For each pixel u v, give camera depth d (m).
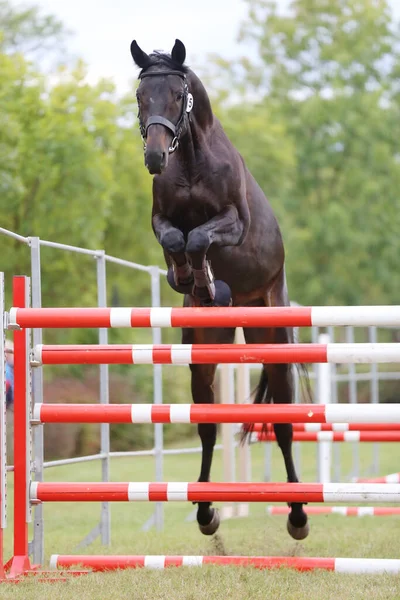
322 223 35.81
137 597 5.57
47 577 6.43
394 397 28.05
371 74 38.41
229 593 5.64
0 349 6.55
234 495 6.50
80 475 16.62
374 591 5.65
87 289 22.30
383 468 18.19
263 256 7.27
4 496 6.48
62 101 22.30
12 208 20.44
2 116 19.97
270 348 6.31
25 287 6.81
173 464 19.30
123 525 11.22
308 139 37.16
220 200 6.55
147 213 25.31
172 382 21.25
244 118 33.62
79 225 20.83
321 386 12.88
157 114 6.09
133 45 6.35
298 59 38.38
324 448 12.36
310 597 5.49
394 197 37.22
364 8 38.25
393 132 37.78
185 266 6.48
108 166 22.55
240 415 6.36
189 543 8.69
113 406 6.54
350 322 6.13
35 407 6.67
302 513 7.77
